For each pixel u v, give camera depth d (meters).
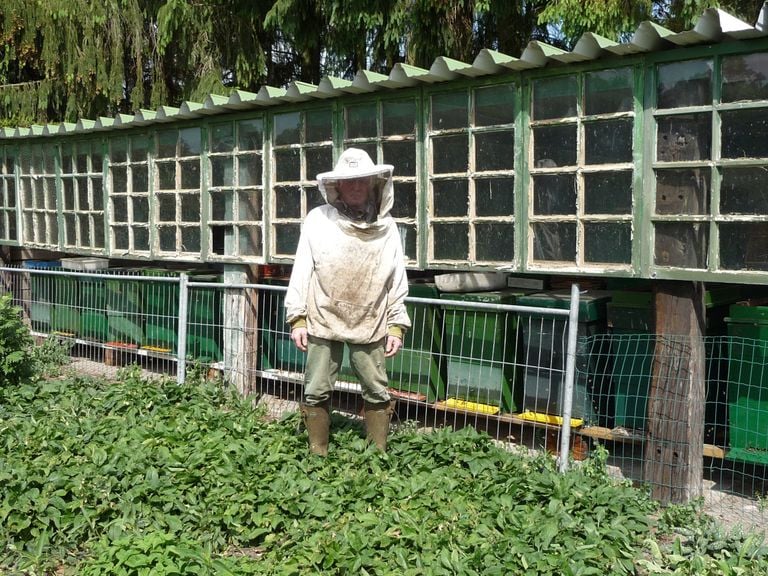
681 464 5.33
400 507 4.86
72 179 9.82
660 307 5.38
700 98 5.11
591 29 9.49
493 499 4.89
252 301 7.98
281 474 5.23
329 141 7.05
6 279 11.18
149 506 4.88
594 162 5.57
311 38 12.33
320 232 5.38
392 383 7.06
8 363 7.50
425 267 6.48
